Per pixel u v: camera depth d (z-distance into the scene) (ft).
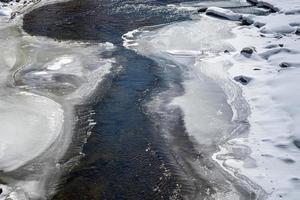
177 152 44.42
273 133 45.70
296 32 73.82
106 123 50.16
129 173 41.45
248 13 90.94
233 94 55.62
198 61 66.59
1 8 96.17
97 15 92.43
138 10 95.66
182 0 104.06
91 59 68.28
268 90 54.85
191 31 80.28
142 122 50.19
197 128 48.34
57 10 96.27
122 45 74.38
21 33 81.35
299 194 36.37
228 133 47.01
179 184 39.73
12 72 63.82
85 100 55.42
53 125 49.52
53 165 42.57
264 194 37.27
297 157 41.34
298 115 47.55
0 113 51.62
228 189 38.73
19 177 40.75
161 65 65.72
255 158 42.06
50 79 61.31
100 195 38.47
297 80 55.16
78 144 46.09
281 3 92.12
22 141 46.11
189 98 55.26
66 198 38.09
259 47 69.92
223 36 77.15
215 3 100.48
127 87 58.80
